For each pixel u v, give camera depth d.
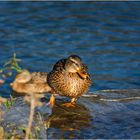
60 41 22.92
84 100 10.83
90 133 9.12
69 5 28.22
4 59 20.39
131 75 18.98
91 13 26.83
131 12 26.89
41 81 11.09
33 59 20.47
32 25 25.05
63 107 10.35
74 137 8.92
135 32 24.14
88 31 24.27
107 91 11.49
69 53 21.36
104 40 23.06
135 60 20.58
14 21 25.53
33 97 6.98
